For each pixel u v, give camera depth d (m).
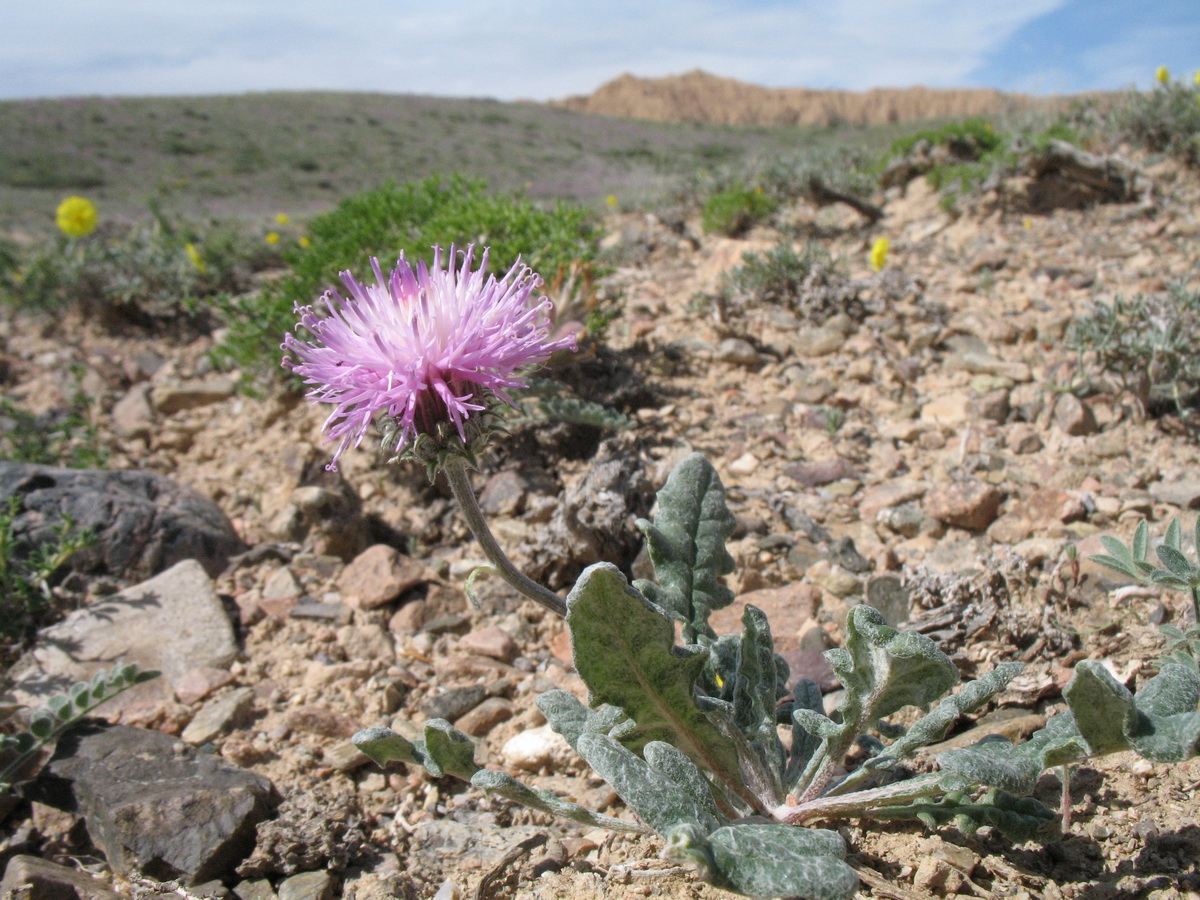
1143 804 0.16
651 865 0.16
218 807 0.18
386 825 0.19
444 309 0.14
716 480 0.19
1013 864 0.15
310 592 0.27
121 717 0.22
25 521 0.28
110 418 0.41
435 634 0.25
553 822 0.18
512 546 0.28
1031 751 0.13
